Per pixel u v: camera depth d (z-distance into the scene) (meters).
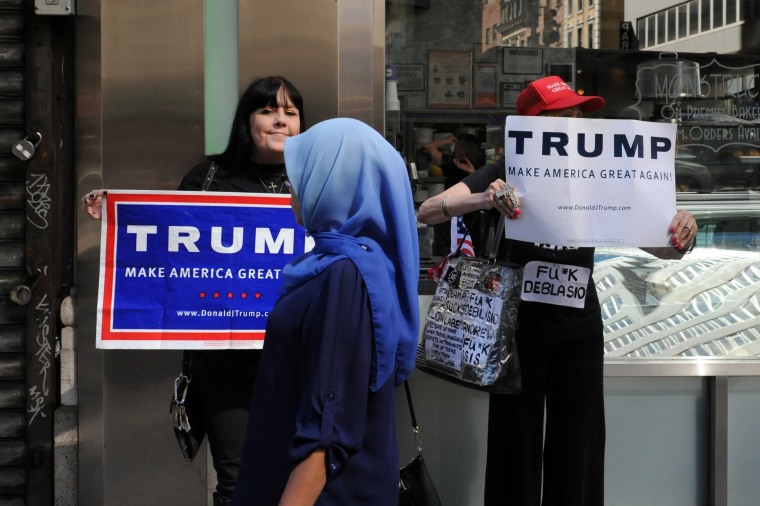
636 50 3.99
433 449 3.78
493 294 3.00
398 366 2.05
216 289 3.15
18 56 3.60
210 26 3.61
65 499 3.70
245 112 3.11
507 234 3.01
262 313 3.16
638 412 3.89
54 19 3.61
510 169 2.99
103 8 3.55
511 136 2.99
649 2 3.98
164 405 3.66
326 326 1.88
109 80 3.58
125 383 3.65
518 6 3.87
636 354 3.87
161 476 3.68
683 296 3.94
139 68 3.58
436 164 3.85
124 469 3.67
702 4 4.04
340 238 1.96
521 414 3.22
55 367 3.68
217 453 3.03
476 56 3.85
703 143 4.04
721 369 3.86
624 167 3.03
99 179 3.61
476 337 3.01
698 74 4.03
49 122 3.61
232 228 3.16
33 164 3.61
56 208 3.66
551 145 2.99
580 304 3.12
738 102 4.04
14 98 3.62
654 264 3.93
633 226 3.04
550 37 3.90
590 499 3.31
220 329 3.13
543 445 3.56
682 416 3.91
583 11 3.92
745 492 3.95
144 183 3.62
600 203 3.02
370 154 1.98
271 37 3.63
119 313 3.14
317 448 1.82
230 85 3.63
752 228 4.02
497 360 2.98
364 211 1.96
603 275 3.91
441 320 3.09
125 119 3.60
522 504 3.28
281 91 3.08
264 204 3.16
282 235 3.18
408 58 3.80
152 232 3.15
